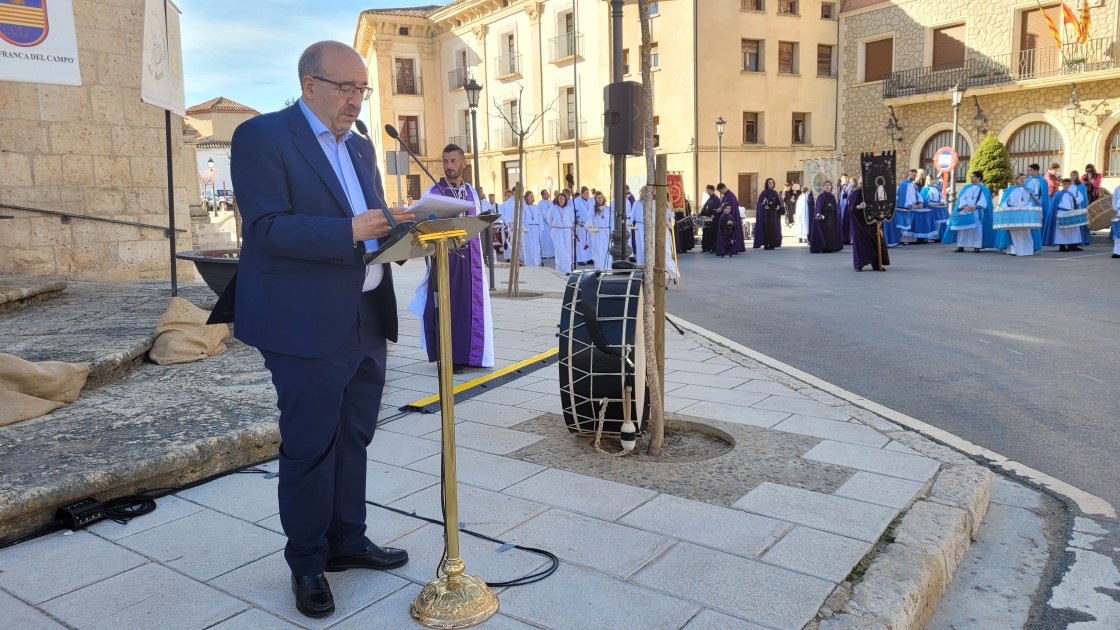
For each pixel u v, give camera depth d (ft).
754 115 103.35
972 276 42.50
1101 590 9.55
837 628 7.84
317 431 8.27
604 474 12.42
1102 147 79.51
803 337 26.40
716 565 9.21
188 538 10.36
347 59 8.23
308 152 8.18
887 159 45.91
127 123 32.14
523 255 64.23
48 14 21.11
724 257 61.87
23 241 29.50
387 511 11.09
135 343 18.02
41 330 19.69
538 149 116.47
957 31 92.22
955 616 9.10
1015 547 10.69
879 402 17.95
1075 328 26.30
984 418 16.51
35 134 29.53
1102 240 62.13
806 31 104.47
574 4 105.60
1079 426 15.81
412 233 7.24
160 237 33.58
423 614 8.11
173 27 23.02
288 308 8.02
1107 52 78.07
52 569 9.48
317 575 8.52
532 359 21.74
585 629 7.89
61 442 12.55
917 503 10.98
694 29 96.27
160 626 8.16
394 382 19.30
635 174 104.99
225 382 16.75
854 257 47.57
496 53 123.13
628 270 14.02
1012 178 77.66
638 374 13.79
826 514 10.64
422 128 139.13
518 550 9.73
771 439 13.97
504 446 13.98
